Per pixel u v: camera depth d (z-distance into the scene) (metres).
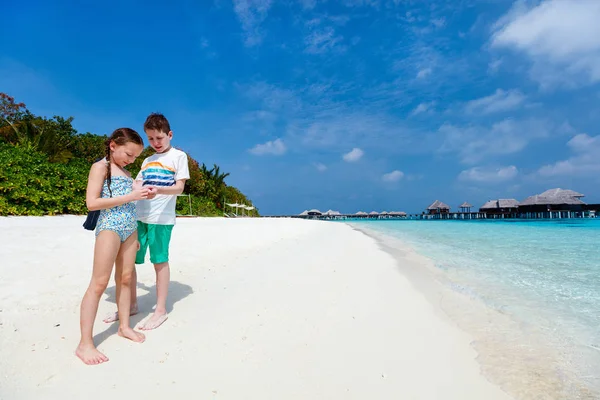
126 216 2.48
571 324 3.28
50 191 11.71
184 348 2.42
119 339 2.54
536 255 7.96
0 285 3.34
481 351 2.66
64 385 1.90
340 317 3.21
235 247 7.33
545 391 2.12
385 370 2.28
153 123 2.99
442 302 3.97
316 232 14.45
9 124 20.28
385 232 17.88
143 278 4.29
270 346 2.51
